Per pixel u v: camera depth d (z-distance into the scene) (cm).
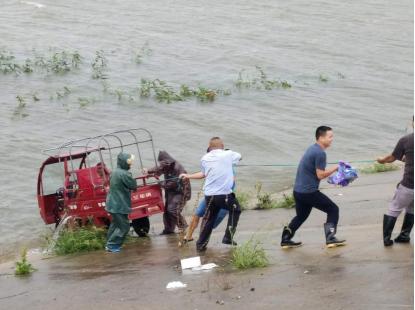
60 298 2091
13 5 9688
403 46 9525
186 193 3083
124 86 6500
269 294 1844
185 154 4947
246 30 9538
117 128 5425
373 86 7562
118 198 2727
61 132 5209
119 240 2758
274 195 3941
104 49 7856
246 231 2906
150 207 3030
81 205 3058
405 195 2128
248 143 5356
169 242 2833
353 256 2122
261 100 6538
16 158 4581
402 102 7044
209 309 1786
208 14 10269
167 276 2181
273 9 11038
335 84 7500
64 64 6875
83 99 5969
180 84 6844
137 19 9562
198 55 8012
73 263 2611
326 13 11131
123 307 1905
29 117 5456
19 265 2498
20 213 3691
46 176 3397
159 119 5700
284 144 5375
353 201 3369
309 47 9006
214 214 2462
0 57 6950
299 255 2236
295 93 6938
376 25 10625
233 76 7306
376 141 5678
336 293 1773
